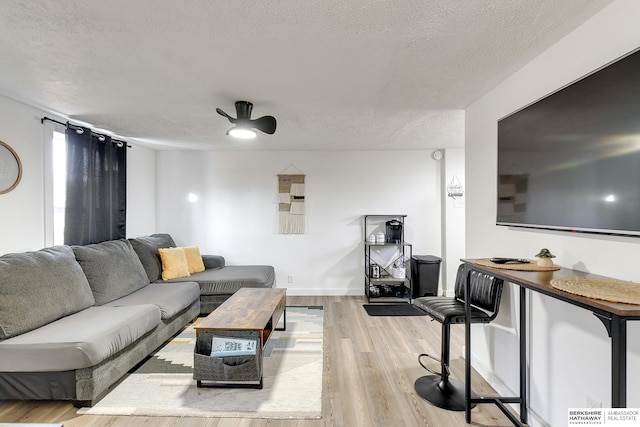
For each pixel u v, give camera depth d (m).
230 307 2.97
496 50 1.93
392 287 5.18
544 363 1.96
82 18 1.60
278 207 5.30
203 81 2.40
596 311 1.12
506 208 2.23
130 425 2.05
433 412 2.21
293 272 5.32
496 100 2.47
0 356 2.09
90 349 2.12
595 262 1.59
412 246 5.25
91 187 3.68
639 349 1.34
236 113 3.11
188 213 5.30
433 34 1.75
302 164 5.29
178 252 4.41
